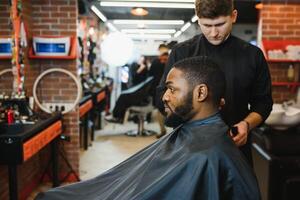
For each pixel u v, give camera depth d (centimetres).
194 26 888
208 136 104
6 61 313
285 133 276
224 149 100
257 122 145
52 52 345
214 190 94
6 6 302
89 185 124
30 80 346
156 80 582
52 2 352
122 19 792
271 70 379
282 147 260
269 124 276
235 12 141
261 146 277
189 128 111
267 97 153
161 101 135
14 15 293
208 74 107
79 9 505
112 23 833
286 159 256
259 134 282
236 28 978
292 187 255
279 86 381
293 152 260
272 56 366
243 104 151
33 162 349
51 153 338
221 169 96
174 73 109
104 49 588
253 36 973
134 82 765
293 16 374
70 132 373
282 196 258
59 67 362
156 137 584
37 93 361
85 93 518
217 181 94
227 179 96
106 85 718
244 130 131
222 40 142
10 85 314
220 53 147
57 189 125
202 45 150
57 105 359
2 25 303
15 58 296
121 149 507
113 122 700
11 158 221
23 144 224
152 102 593
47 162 371
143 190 101
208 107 109
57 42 345
